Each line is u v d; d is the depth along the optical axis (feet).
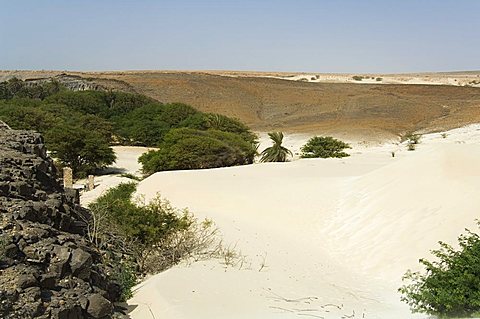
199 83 385.29
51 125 175.42
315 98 351.87
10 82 311.68
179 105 235.40
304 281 43.29
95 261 30.09
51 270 24.39
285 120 279.90
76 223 33.78
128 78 401.08
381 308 36.50
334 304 37.17
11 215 25.40
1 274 22.17
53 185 35.24
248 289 38.73
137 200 70.18
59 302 23.11
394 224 55.93
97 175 143.64
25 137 38.99
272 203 75.82
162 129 202.80
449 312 31.86
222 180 95.50
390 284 43.47
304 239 60.49
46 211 28.22
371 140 195.62
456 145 71.26
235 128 192.13
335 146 150.82
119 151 187.11
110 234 41.81
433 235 49.24
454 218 50.62
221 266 44.21
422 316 33.35
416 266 44.91
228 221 65.10
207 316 31.55
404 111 276.21
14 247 23.39
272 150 140.05
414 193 60.75
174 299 33.63
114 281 32.40
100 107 256.93
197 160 130.52
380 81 495.41
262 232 61.05
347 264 51.11
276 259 49.78
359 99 331.77
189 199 81.61
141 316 31.12
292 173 102.53
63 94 261.65
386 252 50.39
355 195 70.95
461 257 33.88
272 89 379.96
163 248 46.88
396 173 70.03
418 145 157.99
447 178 59.98
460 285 31.35
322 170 105.60
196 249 48.75
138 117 230.07
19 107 186.39
